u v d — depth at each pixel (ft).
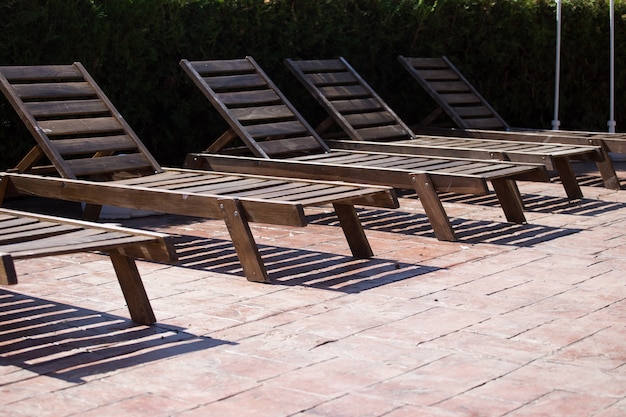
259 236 27.55
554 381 15.08
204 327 18.29
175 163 38.50
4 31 31.48
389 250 25.45
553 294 20.68
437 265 23.61
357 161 31.27
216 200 22.48
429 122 42.11
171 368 15.84
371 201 23.77
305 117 41.57
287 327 18.25
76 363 16.12
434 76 42.80
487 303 19.94
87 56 33.58
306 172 29.78
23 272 23.12
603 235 27.45
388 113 39.17
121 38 34.53
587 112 51.55
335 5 41.06
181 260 24.40
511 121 49.98
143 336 17.72
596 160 34.78
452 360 16.17
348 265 23.70
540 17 48.14
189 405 14.10
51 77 29.60
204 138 38.88
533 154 31.91
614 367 15.78
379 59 43.60
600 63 51.39
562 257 24.47
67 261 24.32
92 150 28.12
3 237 17.78
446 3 45.03
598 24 50.67
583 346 16.94
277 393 14.61
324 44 41.11
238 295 20.75
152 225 29.45
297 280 22.15
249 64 36.04
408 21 43.88
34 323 18.69
